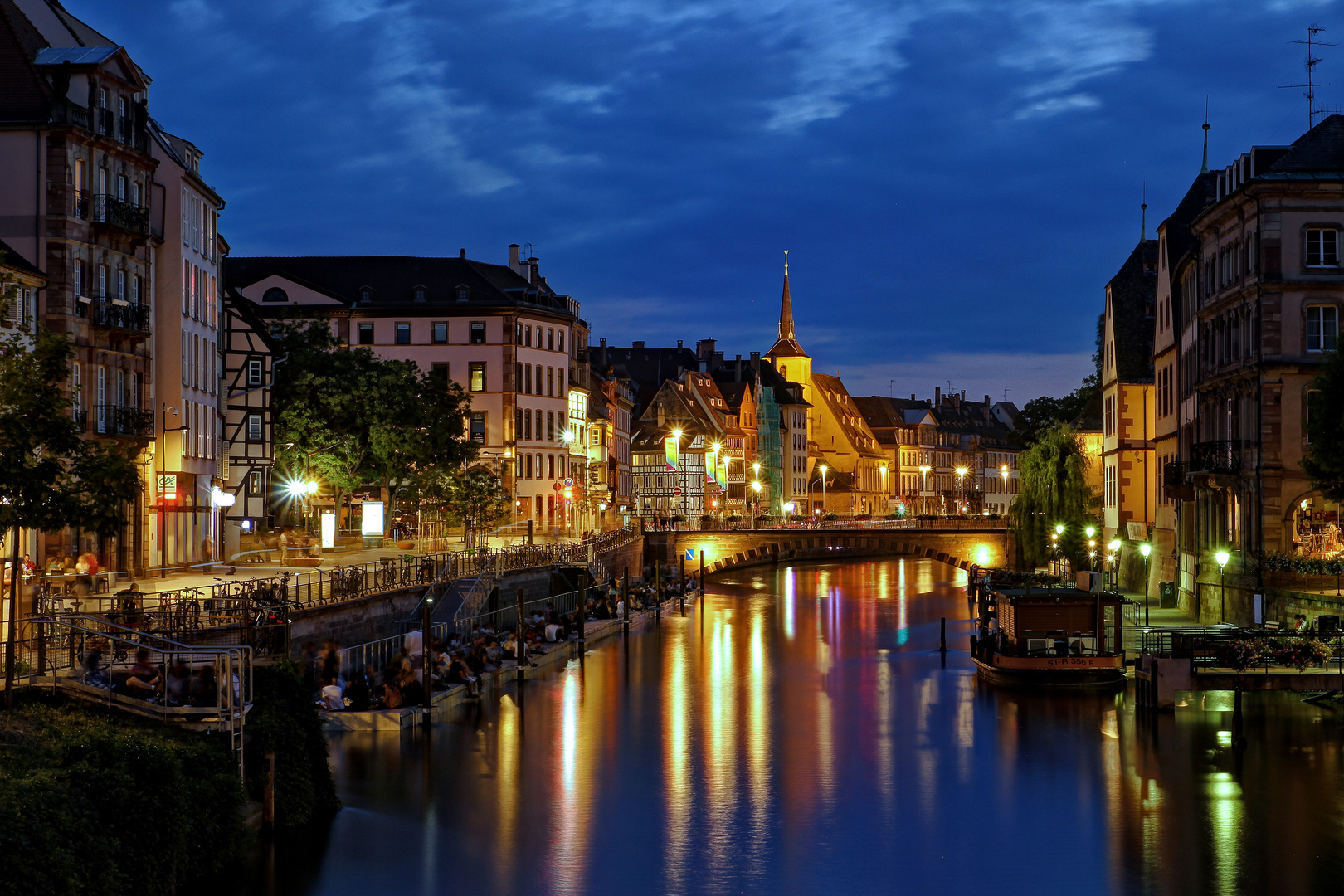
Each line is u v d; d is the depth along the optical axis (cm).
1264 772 4388
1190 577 7256
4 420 3531
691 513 16525
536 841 3694
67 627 3488
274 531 7912
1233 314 6481
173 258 6197
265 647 4059
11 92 5372
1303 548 5903
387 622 5697
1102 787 4250
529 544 9262
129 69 5841
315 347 8694
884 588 12200
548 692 6009
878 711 5606
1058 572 10150
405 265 12000
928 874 3478
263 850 3347
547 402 12212
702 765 4603
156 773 2886
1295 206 6022
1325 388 5247
